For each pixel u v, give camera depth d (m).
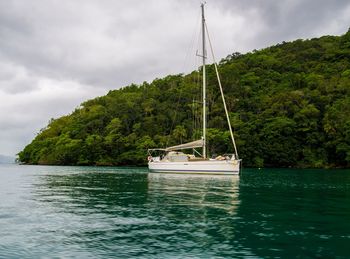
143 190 29.38
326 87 105.88
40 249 11.17
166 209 19.11
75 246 11.52
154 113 119.62
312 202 22.39
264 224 15.17
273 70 141.50
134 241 12.16
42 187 32.25
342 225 15.09
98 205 20.59
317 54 149.50
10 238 12.49
